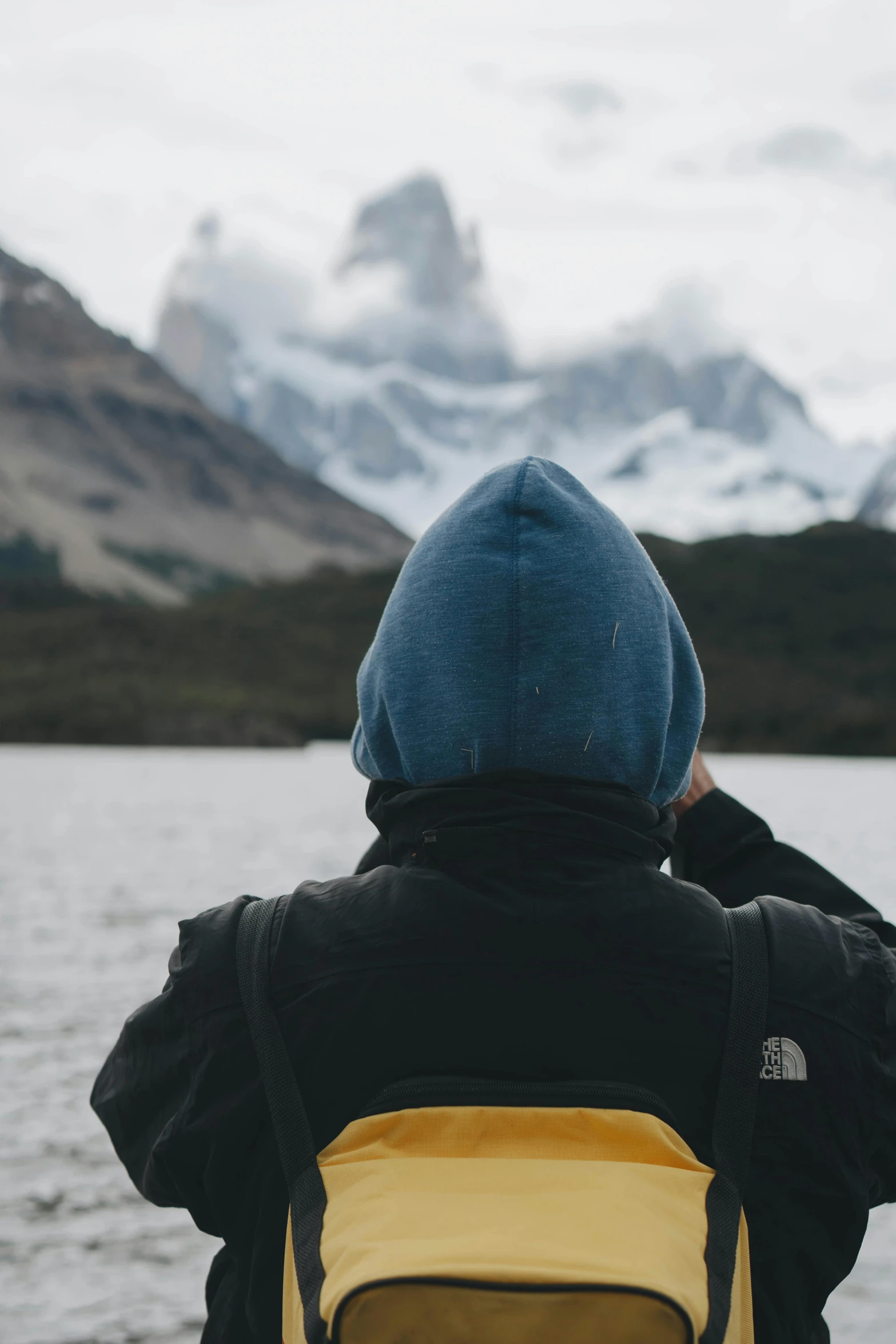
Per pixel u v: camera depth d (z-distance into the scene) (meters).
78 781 50.19
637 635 1.46
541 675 1.43
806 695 109.75
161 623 143.62
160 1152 1.45
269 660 133.88
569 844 1.41
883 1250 5.02
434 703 1.45
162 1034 1.48
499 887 1.39
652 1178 1.26
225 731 101.44
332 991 1.38
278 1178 1.39
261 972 1.42
